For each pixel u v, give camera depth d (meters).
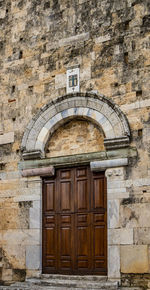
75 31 12.19
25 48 13.00
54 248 11.31
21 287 10.61
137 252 9.99
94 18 11.96
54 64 12.33
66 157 11.39
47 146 12.01
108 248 10.32
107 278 10.27
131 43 11.26
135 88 10.92
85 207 11.16
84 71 11.76
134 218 10.20
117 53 11.39
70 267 10.99
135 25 11.30
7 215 12.02
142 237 10.01
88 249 10.87
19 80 12.87
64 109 11.72
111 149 10.78
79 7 12.28
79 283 10.23
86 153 11.11
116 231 10.32
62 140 11.84
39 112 12.05
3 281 11.65
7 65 13.21
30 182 11.88
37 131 11.97
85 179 11.31
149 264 9.80
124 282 10.00
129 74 11.09
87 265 10.79
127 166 10.56
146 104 10.68
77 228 11.13
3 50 13.43
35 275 11.20
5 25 13.57
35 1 13.15
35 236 11.45
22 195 11.91
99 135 11.32
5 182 12.27
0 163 12.53
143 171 10.34
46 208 11.66
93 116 11.25
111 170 10.71
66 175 11.61
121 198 10.44
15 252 11.66
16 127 12.56
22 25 13.23
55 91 12.13
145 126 10.56
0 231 12.03
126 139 10.58
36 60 12.68
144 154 10.42
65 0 12.58
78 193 11.33
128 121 10.80
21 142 12.29
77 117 11.59
